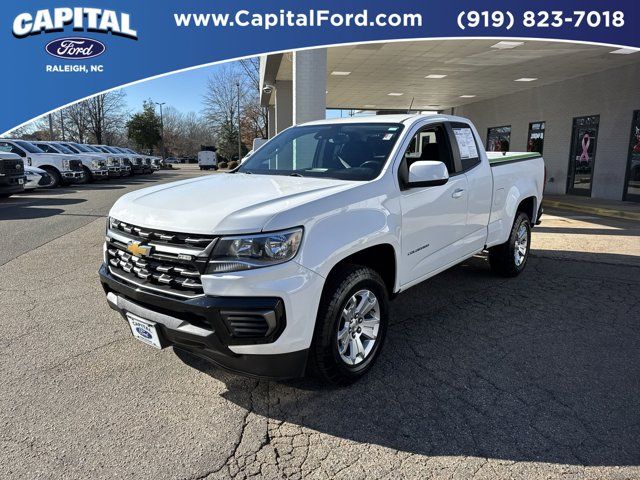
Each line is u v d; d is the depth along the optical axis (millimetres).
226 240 2771
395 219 3613
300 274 2867
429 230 4102
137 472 2520
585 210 12977
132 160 27484
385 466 2586
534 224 6391
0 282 5719
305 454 2682
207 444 2754
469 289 5574
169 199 3289
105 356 3807
